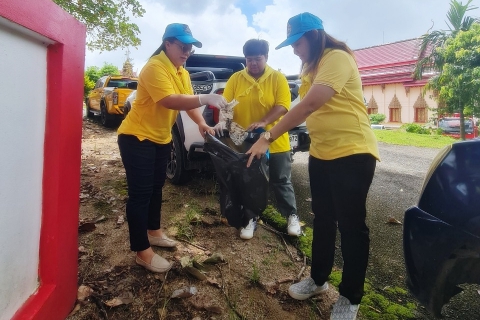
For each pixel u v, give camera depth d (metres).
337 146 1.95
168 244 2.82
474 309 2.28
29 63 1.58
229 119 2.65
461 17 11.09
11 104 1.46
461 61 10.59
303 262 2.82
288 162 3.26
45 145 1.78
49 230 1.81
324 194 2.19
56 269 1.84
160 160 2.63
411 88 19.25
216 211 3.62
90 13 7.88
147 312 2.13
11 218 1.51
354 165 1.92
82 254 2.69
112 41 8.99
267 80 3.01
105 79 11.29
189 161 3.95
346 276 2.04
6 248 1.48
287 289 2.44
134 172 2.38
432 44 11.59
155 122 2.41
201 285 2.41
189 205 3.72
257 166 2.39
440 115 12.57
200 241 3.03
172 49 2.38
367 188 1.96
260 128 2.82
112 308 2.12
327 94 1.82
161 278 2.43
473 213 1.50
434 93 12.75
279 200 3.31
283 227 3.43
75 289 2.12
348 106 1.94
